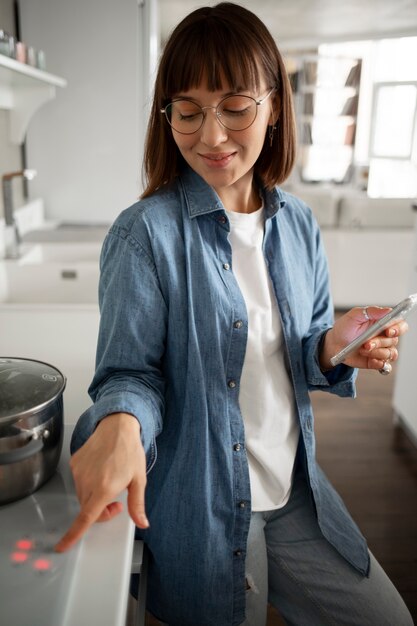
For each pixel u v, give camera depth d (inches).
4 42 64.0
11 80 80.9
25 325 52.5
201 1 148.9
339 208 177.9
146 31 105.4
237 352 30.0
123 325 27.2
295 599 35.3
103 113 108.2
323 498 35.9
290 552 34.7
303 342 34.8
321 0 148.8
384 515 75.4
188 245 29.2
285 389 33.4
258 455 31.9
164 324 28.7
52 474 25.0
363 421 103.6
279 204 32.7
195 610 31.8
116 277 27.8
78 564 20.2
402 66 225.3
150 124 30.8
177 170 31.8
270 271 33.0
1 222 79.9
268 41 27.1
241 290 32.0
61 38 104.2
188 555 30.8
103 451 21.4
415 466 88.3
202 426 29.4
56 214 112.9
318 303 38.8
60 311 54.8
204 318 28.9
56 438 24.4
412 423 93.7
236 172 28.2
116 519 22.8
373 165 238.1
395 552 68.1
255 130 27.3
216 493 30.5
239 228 31.9
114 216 113.3
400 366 99.4
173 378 29.6
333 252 165.3
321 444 94.4
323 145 239.6
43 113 107.5
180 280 28.7
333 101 234.7
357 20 175.2
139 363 27.6
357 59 229.6
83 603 18.4
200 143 27.3
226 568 31.2
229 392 30.3
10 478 22.6
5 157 90.6
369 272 167.5
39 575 19.3
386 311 29.8
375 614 33.2
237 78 25.6
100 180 111.6
